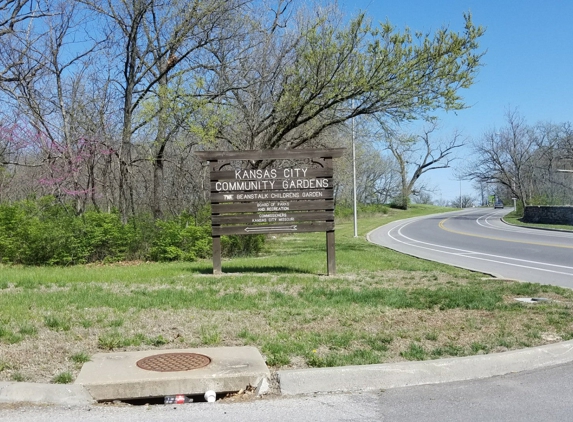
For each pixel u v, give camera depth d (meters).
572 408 4.79
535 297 9.88
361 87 19.61
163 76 21.78
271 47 22.53
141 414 4.66
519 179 69.25
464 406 4.87
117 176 25.92
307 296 9.59
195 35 21.50
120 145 21.97
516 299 9.65
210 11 20.78
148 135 23.00
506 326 7.47
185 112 20.44
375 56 19.11
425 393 5.23
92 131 21.86
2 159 23.25
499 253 21.61
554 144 70.44
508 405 4.89
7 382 5.03
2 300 8.77
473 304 8.88
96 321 7.48
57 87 21.20
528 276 14.13
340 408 4.82
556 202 63.06
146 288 10.42
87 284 10.94
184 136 23.11
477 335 7.00
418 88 19.66
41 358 5.89
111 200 25.89
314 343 6.51
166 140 21.48
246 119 22.53
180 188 27.02
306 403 4.95
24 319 7.43
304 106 20.55
